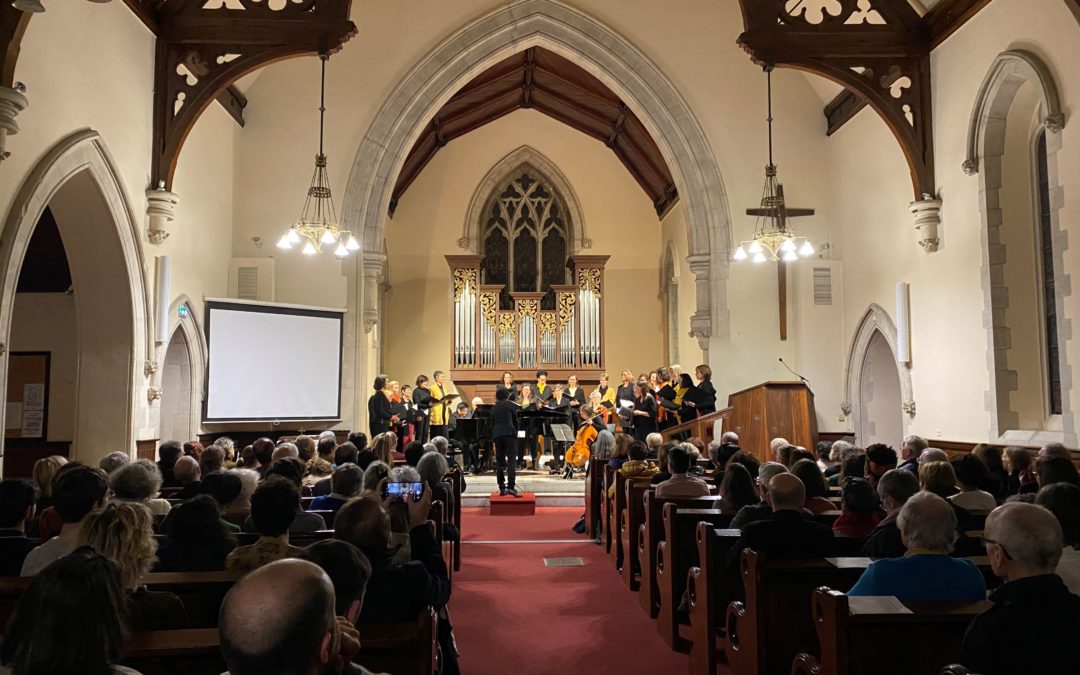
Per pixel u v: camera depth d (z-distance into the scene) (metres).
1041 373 9.38
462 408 15.22
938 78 10.41
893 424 12.84
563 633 5.74
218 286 12.18
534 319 17.84
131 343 9.13
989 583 3.65
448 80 13.18
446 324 18.92
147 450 9.55
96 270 9.01
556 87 16.98
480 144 19.14
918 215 10.53
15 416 10.60
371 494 3.46
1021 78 8.92
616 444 8.80
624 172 19.30
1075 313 8.04
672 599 5.37
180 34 9.70
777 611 3.71
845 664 2.64
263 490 3.51
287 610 1.54
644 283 19.19
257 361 11.49
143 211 9.43
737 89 13.52
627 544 7.12
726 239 13.34
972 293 9.82
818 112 13.68
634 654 5.29
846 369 13.16
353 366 12.78
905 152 10.56
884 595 3.06
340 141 13.01
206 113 11.51
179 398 11.10
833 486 7.59
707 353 13.23
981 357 9.65
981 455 6.45
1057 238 8.30
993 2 9.20
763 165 13.47
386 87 13.09
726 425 11.01
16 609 1.72
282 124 12.98
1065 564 3.23
